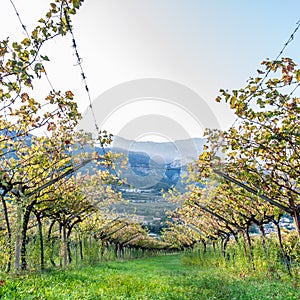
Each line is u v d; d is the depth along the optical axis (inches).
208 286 453.4
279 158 352.8
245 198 563.5
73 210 708.7
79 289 356.8
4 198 498.6
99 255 1177.4
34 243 615.2
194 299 346.9
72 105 324.2
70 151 423.8
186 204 687.7
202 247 1402.6
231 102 292.0
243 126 354.0
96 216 994.1
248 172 382.0
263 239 631.2
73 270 641.6
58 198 570.3
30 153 430.3
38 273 489.4
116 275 593.9
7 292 273.1
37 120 345.1
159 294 367.6
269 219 577.9
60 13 222.7
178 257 2126.0
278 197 433.1
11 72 246.7
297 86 267.6
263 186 411.8
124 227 1453.0
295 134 297.7
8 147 379.2
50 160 458.3
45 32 228.8
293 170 359.6
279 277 538.3
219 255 1016.2
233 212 686.5
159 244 2556.6
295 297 333.7
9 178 418.0
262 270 610.2
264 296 344.2
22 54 236.7
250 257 695.1
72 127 389.1
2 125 364.2
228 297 362.3
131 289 407.5
